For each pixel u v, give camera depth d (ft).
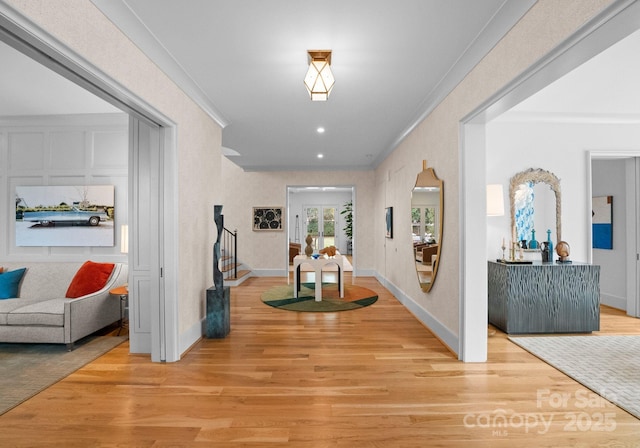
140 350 10.82
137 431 6.74
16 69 10.36
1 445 6.31
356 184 26.55
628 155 14.93
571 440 6.46
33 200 14.43
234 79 10.57
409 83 10.89
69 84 11.42
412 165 15.47
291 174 26.68
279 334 12.67
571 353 10.75
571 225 14.79
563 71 6.37
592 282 12.76
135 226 10.91
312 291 20.62
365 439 6.48
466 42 8.48
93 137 14.57
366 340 11.98
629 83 11.27
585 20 5.13
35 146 14.65
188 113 10.98
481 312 10.03
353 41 8.44
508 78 7.34
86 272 12.71
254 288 21.75
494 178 14.84
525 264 13.14
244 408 7.57
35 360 10.25
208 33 8.07
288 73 10.19
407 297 16.48
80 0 6.07
